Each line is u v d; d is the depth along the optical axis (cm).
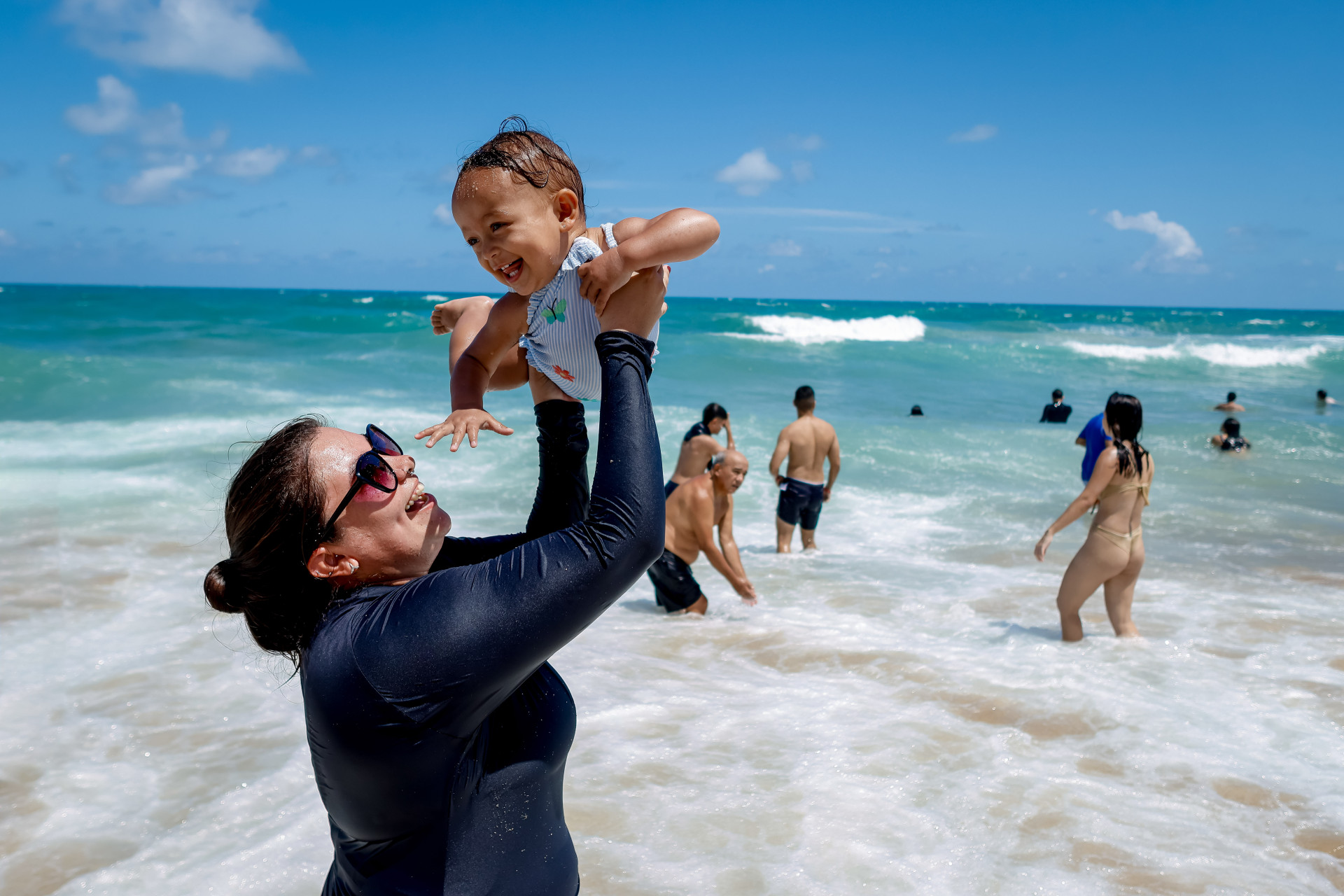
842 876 342
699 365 2567
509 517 972
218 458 1156
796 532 1015
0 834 359
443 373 2269
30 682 502
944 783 416
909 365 2834
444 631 139
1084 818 388
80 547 780
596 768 423
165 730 451
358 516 153
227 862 342
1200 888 341
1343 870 356
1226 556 902
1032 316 7444
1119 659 584
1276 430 1675
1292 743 466
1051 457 1437
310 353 2670
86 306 5281
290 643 160
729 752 443
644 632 636
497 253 190
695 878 338
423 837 153
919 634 639
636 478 146
